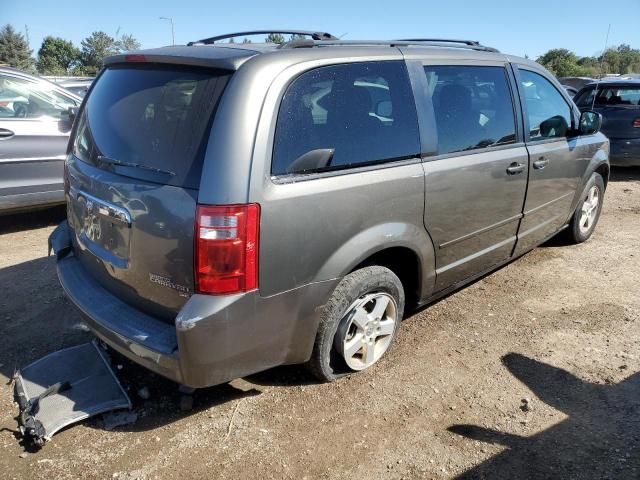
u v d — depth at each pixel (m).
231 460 2.54
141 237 2.50
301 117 2.54
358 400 2.96
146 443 2.64
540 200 4.26
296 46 2.69
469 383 3.12
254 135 2.35
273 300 2.50
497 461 2.54
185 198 2.34
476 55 3.67
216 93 2.41
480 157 3.49
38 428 2.61
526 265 4.92
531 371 3.24
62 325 3.76
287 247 2.48
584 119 4.66
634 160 8.61
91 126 3.00
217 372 2.44
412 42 3.34
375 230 2.85
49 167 5.68
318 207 2.55
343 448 2.62
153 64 2.76
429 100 3.19
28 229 5.93
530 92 4.14
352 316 2.97
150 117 2.61
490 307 4.08
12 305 4.04
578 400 2.97
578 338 3.62
